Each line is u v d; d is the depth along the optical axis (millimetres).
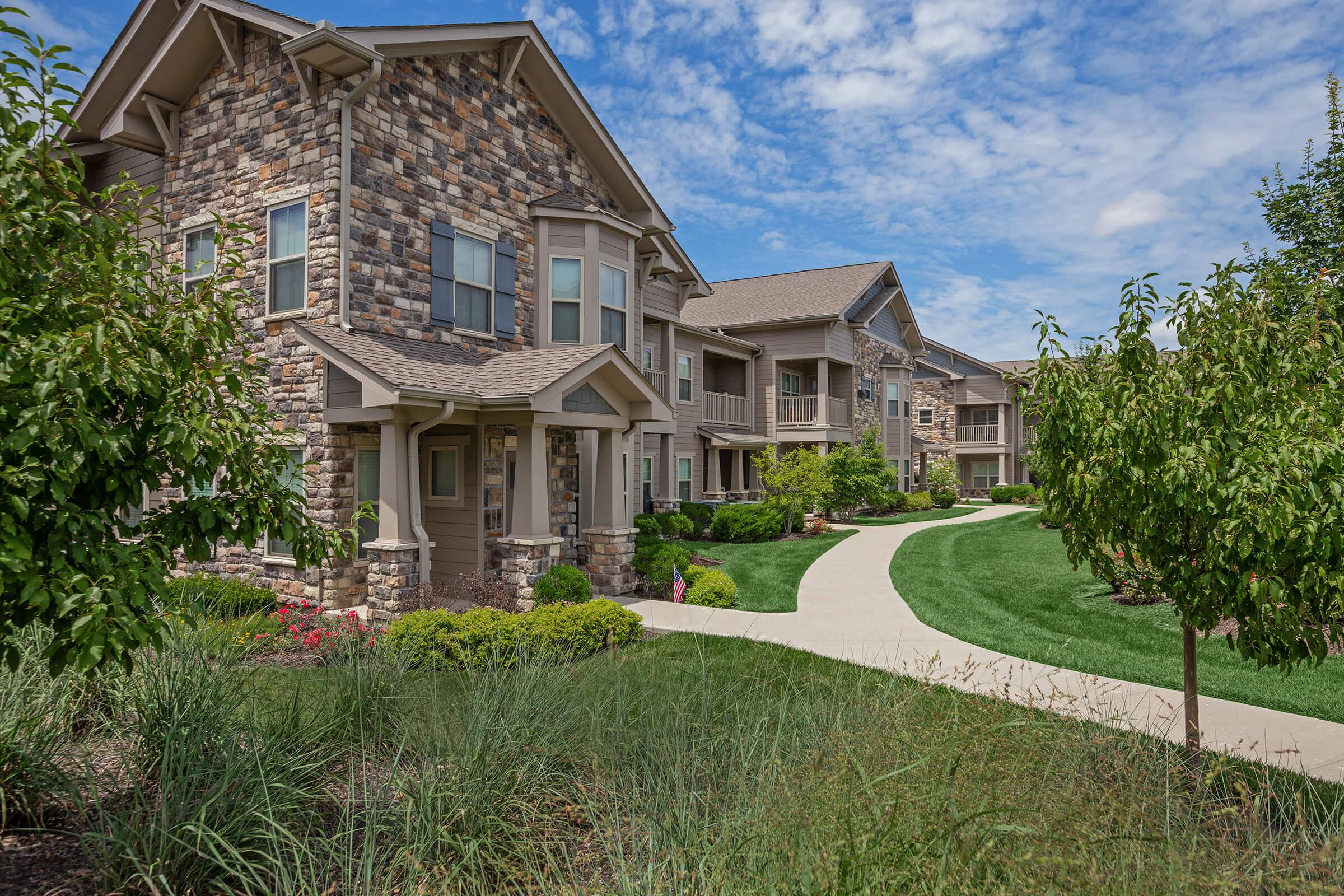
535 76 12820
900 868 2609
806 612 10344
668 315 18469
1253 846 2922
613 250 13539
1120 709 5887
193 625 3207
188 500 3404
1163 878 2588
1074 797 3141
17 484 2447
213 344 3471
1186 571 4176
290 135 10188
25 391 2602
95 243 3260
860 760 3336
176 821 3164
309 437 10023
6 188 2811
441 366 10219
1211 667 7527
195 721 3889
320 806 3840
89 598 2465
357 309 9891
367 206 10062
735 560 15383
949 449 38375
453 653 7113
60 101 3180
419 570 9414
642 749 4020
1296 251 8578
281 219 10336
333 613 9133
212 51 10961
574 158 13914
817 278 29141
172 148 11414
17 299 2922
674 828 3266
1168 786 3377
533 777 3777
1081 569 13180
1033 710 4254
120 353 2783
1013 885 2529
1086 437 4582
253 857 3205
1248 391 4195
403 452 9344
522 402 9500
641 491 17625
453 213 11367
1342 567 3662
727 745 4035
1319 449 3641
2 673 4082
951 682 6824
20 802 3502
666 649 7992
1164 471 4066
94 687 4312
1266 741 5531
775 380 26062
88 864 3188
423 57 10938
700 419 23266
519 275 12539
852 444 27234
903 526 22938
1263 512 3621
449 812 3418
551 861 3145
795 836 2816
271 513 3598
